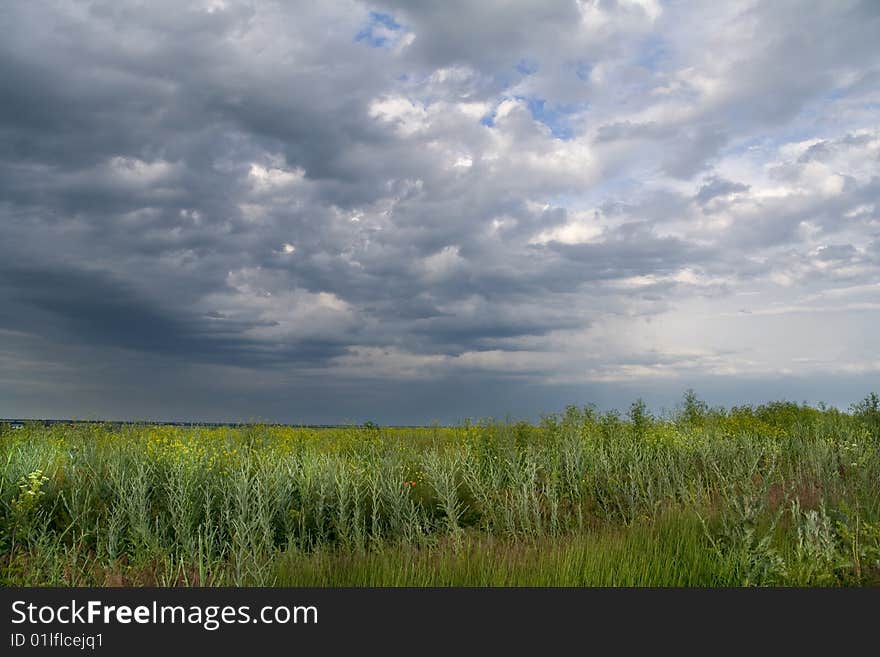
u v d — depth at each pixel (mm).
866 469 9977
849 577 5906
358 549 7508
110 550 7184
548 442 13109
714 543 6555
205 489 9250
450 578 6098
